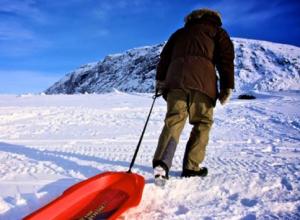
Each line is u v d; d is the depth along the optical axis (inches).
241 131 299.0
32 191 139.4
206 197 134.4
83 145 235.1
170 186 142.2
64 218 112.7
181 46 154.3
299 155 209.2
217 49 154.3
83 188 123.3
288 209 123.3
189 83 147.7
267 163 186.9
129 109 433.4
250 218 116.2
